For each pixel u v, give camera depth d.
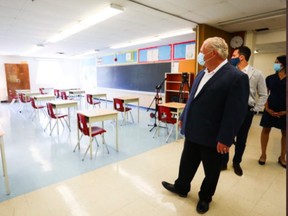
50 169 2.78
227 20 4.30
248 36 5.22
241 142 2.59
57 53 9.87
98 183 2.39
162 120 4.23
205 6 3.48
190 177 2.02
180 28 4.92
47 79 11.73
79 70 12.95
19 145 3.79
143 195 2.15
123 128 5.07
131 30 5.13
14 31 5.24
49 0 3.19
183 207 1.95
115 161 3.04
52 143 3.90
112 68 9.91
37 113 6.97
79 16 3.98
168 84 6.67
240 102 1.52
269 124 2.81
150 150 3.51
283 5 3.44
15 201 2.04
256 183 2.40
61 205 1.98
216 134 1.65
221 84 1.58
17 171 2.72
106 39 6.34
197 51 4.70
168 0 3.22
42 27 4.84
